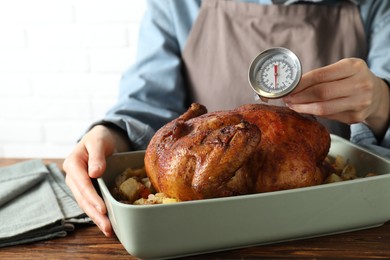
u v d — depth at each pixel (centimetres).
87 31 129
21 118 136
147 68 97
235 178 57
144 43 101
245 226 55
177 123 60
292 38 93
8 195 70
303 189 55
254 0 94
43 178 77
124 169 69
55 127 136
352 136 83
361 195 58
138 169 69
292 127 60
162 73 95
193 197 57
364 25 92
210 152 55
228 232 55
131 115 89
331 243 58
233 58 95
